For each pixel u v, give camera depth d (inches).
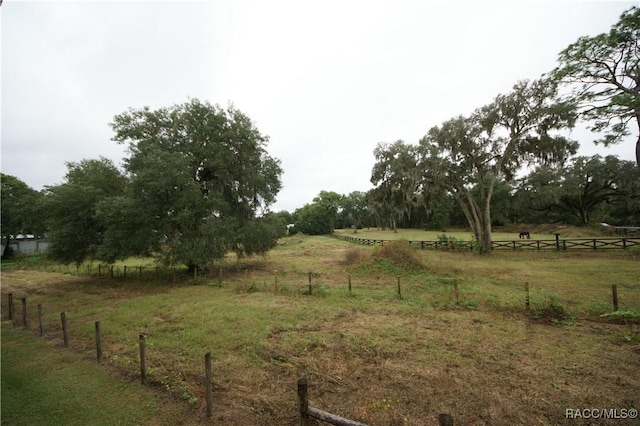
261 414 161.0
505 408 156.6
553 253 813.2
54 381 205.5
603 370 191.6
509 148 844.6
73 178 713.6
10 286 669.9
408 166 932.0
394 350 233.5
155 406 172.7
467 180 1024.2
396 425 146.9
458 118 887.1
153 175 574.2
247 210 779.4
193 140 696.4
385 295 422.9
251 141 729.0
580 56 512.1
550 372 191.5
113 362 234.4
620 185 1473.9
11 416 166.4
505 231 2011.6
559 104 625.9
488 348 231.6
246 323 311.7
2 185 1430.9
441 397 168.7
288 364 217.9
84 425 157.2
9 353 258.7
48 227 733.9
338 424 107.2
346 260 792.9
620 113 501.7
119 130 677.9
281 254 1179.9
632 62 488.7
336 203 3112.7
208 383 161.0
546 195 1685.5
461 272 582.9
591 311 308.0
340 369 207.3
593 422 144.4
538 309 319.3
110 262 637.3
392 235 2050.9
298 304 386.9
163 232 627.2
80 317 375.6
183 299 453.1
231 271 754.8
